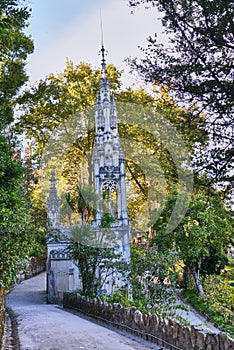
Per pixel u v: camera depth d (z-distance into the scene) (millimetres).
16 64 20672
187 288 24094
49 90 25531
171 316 13797
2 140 10734
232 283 26469
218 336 7234
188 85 7582
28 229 10711
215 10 6969
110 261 16625
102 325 12555
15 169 10211
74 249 16922
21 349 9133
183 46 7613
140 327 10406
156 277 15875
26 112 25609
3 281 9531
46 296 22547
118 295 15602
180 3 7414
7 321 13461
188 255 21578
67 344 9523
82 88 27375
